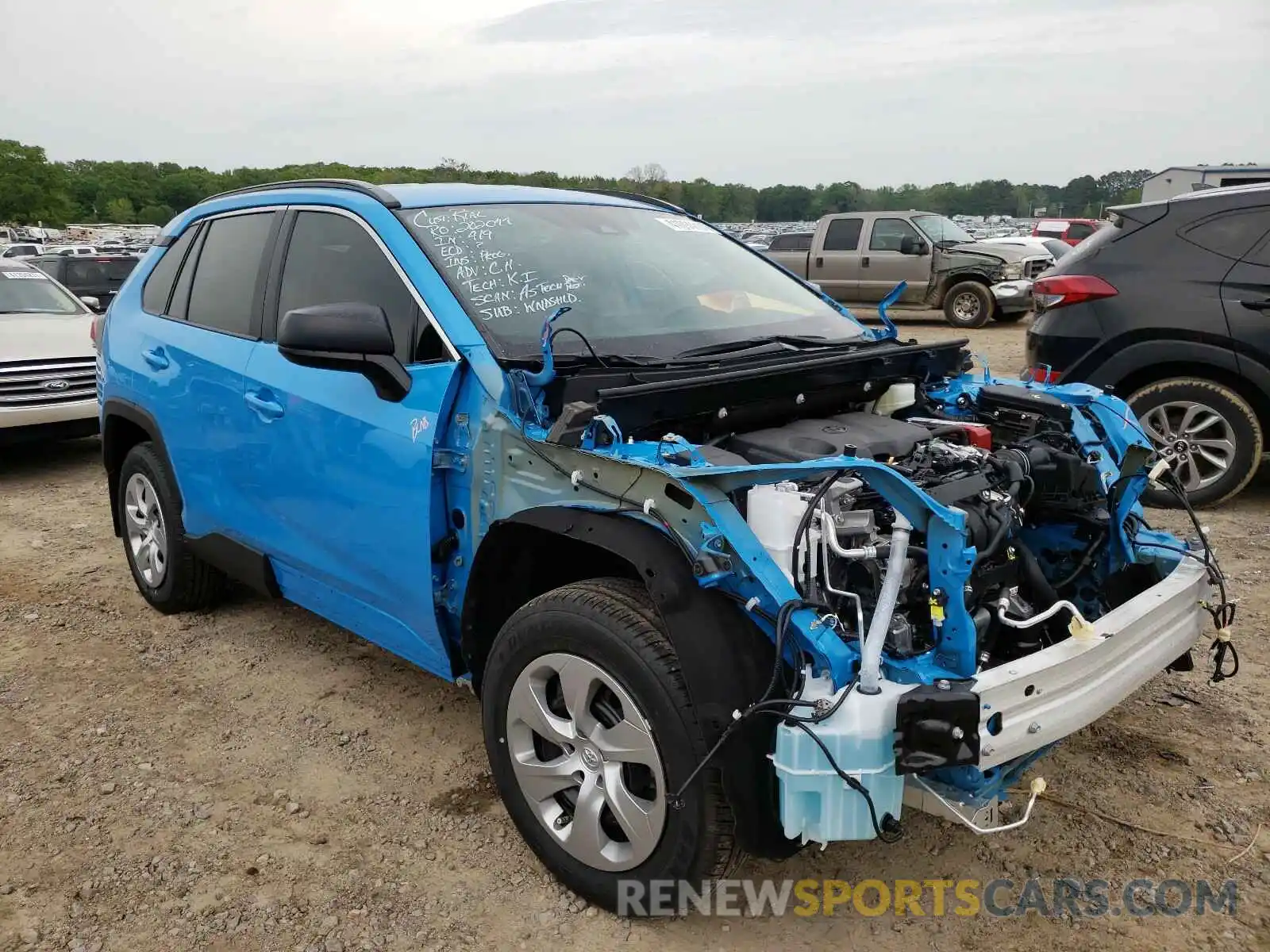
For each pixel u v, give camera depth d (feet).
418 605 10.19
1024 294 52.80
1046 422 11.24
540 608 8.61
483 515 9.43
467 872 9.36
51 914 8.86
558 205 12.72
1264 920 8.54
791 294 13.26
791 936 8.44
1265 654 13.34
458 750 11.57
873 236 56.49
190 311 14.07
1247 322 18.62
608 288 11.32
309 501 11.37
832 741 6.88
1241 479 19.34
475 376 9.56
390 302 10.66
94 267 52.60
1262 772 10.69
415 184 12.49
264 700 12.88
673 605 7.64
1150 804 10.20
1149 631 8.61
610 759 8.25
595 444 8.54
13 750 11.69
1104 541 10.53
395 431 10.02
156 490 14.92
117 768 11.27
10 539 20.07
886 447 9.64
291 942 8.48
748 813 7.52
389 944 8.44
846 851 9.57
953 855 9.50
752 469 7.52
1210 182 38.83
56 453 28.81
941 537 7.34
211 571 15.24
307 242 12.12
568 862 8.78
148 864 9.54
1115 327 19.85
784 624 7.21
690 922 8.63
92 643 14.71
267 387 11.80
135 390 14.74
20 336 25.64
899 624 7.69
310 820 10.23
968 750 6.91
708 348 10.82
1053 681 7.52
